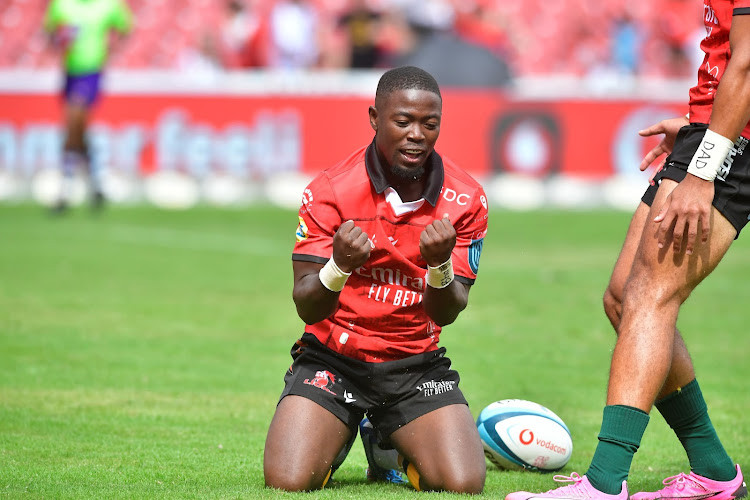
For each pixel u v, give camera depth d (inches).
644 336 545.3
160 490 582.9
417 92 572.4
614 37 3191.4
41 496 563.2
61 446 708.7
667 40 3257.9
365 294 614.5
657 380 541.0
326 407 603.2
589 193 2691.9
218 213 2605.8
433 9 3002.0
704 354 1110.4
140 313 1326.3
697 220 530.3
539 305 1418.6
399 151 579.8
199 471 645.9
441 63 2669.8
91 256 1883.6
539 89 2667.3
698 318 1349.7
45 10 3425.2
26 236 2144.4
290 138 2684.5
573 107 2667.3
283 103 2679.6
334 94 2664.9
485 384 946.7
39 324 1223.5
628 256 601.3
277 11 2974.9
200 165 2711.6
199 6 3390.7
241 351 1102.4
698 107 571.2
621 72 3191.4
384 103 580.1
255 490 579.8
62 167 2516.0
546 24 3383.4
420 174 593.3
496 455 674.2
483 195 620.4
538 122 2662.4
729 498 597.3
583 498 533.6
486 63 2669.8
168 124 2704.2
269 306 1406.3
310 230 603.2
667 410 601.0
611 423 538.9
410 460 607.5
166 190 2726.4
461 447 592.1
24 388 900.6
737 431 787.4
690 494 596.4
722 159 529.0
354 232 561.3
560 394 914.7
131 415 814.5
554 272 1749.5
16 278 1599.4
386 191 600.7
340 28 3080.7
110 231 2273.6
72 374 964.6
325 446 595.2
